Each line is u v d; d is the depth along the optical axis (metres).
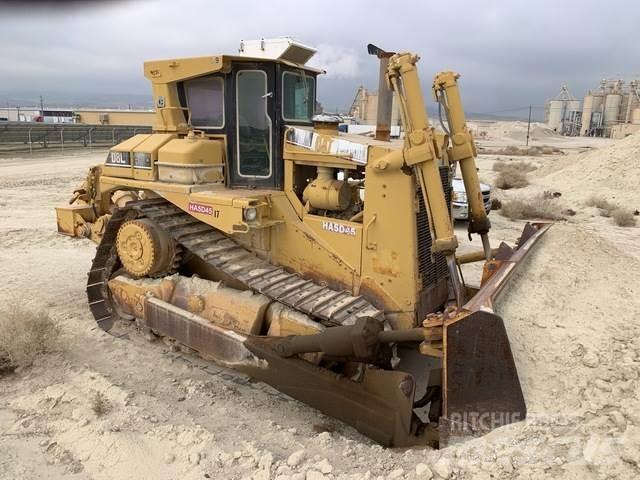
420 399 4.51
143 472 3.83
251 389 5.17
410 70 4.32
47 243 10.66
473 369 3.39
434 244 4.48
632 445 2.85
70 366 5.45
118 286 6.21
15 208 14.23
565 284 4.59
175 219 5.64
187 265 6.25
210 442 4.14
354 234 4.94
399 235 4.71
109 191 6.64
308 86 6.02
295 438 4.22
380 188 4.75
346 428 4.48
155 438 4.23
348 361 4.49
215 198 5.09
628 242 12.02
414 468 3.35
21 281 8.20
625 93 103.44
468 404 3.39
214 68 5.34
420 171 4.44
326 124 5.44
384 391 4.02
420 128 4.38
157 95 5.96
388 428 4.00
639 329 3.89
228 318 5.29
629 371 3.40
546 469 2.87
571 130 114.94
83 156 29.36
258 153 5.54
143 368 5.53
